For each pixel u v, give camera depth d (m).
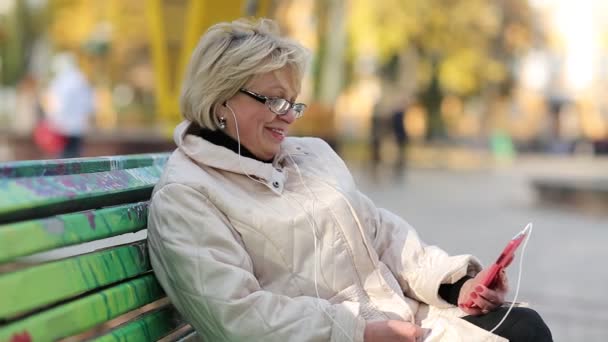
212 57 2.68
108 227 2.32
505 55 38.75
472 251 10.03
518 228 12.27
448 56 36.75
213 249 2.44
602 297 7.34
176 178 2.54
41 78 37.06
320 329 2.38
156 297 2.56
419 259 3.03
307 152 3.03
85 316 2.11
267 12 8.24
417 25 35.19
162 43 8.63
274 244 2.59
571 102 37.66
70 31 35.72
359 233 2.76
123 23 34.16
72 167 2.31
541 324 2.68
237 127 2.73
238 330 2.34
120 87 37.25
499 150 30.91
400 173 22.12
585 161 29.36
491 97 39.28
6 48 39.12
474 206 15.38
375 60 36.44
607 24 37.16
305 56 2.77
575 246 10.60
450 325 2.60
